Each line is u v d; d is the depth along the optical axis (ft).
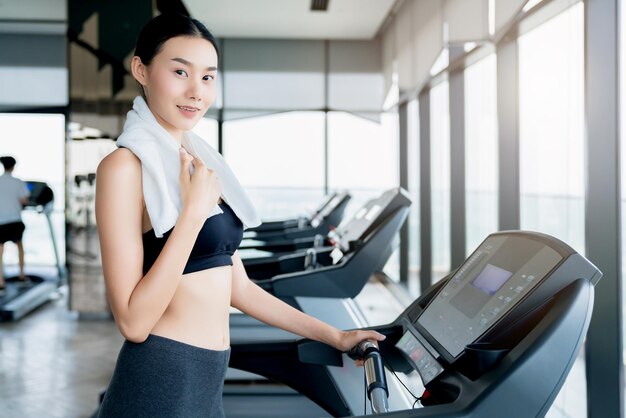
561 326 3.50
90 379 13.14
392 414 3.48
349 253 11.21
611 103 7.78
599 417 8.04
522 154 11.62
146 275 3.84
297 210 31.24
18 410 11.34
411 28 19.63
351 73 28.60
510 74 11.69
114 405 4.07
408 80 20.34
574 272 3.77
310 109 28.84
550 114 10.14
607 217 7.84
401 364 5.08
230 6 23.22
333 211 18.92
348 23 25.66
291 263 12.85
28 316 19.39
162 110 4.24
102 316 19.25
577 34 9.04
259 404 10.17
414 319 4.96
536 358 3.46
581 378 9.11
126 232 3.94
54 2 22.49
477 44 12.12
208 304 4.27
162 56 4.20
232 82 28.81
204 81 4.29
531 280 3.94
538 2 9.41
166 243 3.85
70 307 18.80
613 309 7.93
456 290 4.70
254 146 31.63
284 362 5.81
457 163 15.81
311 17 24.80
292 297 10.26
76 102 18.31
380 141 28.78
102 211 3.94
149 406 4.03
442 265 18.74
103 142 18.33
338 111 28.73
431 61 16.43
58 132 28.40
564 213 9.67
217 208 4.26
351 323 10.39
